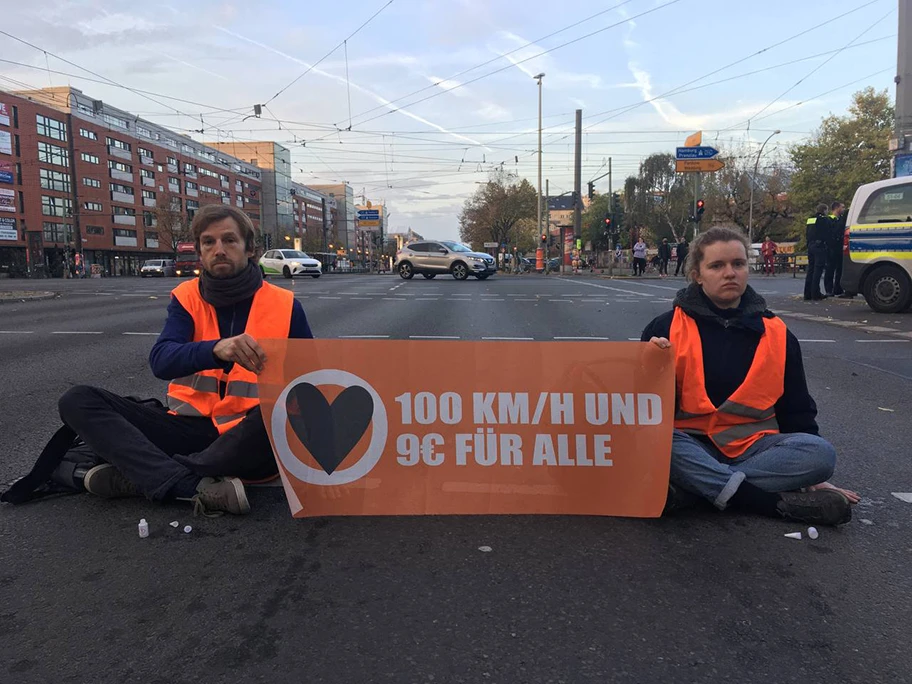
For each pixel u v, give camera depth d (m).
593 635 1.89
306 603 2.06
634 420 2.76
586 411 2.77
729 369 2.76
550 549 2.46
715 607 2.04
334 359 2.75
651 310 11.53
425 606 2.04
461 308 12.07
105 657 1.77
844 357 6.70
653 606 2.04
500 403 2.77
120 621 1.95
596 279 27.03
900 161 13.62
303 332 3.07
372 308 12.22
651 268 39.44
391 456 2.78
